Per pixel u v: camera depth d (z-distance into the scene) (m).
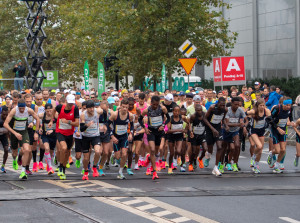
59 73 69.75
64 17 58.84
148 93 25.86
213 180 18.80
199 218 12.92
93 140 18.69
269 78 57.78
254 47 60.06
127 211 13.55
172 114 20.31
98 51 50.62
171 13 41.19
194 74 71.94
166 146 21.95
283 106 20.59
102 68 32.50
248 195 15.95
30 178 18.62
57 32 71.00
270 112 20.70
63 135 18.50
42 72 35.00
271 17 57.03
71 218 12.77
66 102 18.44
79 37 53.50
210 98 25.94
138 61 43.25
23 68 41.56
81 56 55.97
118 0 42.78
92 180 18.42
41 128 20.16
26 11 73.44
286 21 54.59
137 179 18.84
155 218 12.85
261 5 58.53
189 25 41.94
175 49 43.09
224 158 22.03
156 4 40.84
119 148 19.09
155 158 20.14
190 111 22.73
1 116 19.47
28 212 13.35
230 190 16.69
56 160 22.22
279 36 55.88
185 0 41.25
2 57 80.12
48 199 14.89
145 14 41.44
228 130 20.16
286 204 14.73
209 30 43.75
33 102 22.14
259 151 20.56
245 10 61.25
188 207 14.11
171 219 12.77
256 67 60.00
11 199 14.76
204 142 21.42
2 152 28.02
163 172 20.72
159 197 15.38
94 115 18.36
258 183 18.23
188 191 16.39
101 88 32.59
